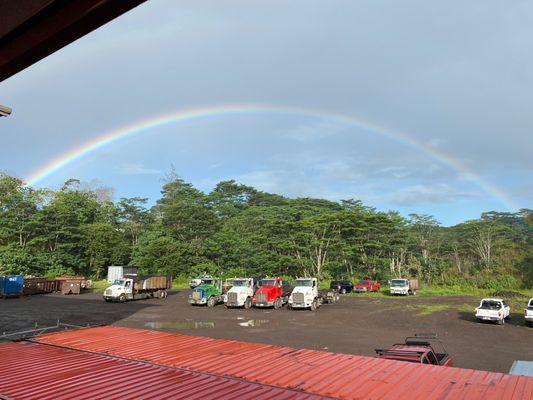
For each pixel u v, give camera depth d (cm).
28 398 722
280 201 11675
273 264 6612
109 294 4134
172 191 9331
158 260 6688
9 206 7144
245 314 3272
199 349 1108
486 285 5944
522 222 9125
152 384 802
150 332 1377
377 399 710
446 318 3077
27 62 614
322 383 801
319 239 6750
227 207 9831
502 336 2358
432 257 7794
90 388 778
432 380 814
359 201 9800
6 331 2397
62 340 1238
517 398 702
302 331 2433
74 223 7469
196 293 3794
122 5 461
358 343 2073
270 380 823
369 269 6631
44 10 496
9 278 4700
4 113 1365
